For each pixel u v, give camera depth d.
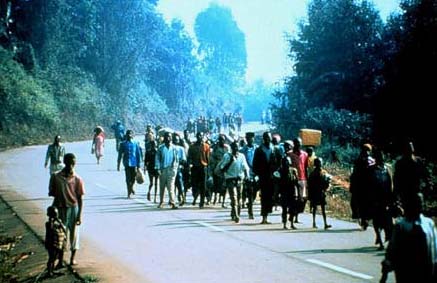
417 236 9.42
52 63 93.25
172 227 22.09
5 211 25.95
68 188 16.03
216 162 27.86
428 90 50.50
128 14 111.75
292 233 21.00
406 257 9.47
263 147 23.09
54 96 90.81
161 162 27.33
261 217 25.30
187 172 29.53
